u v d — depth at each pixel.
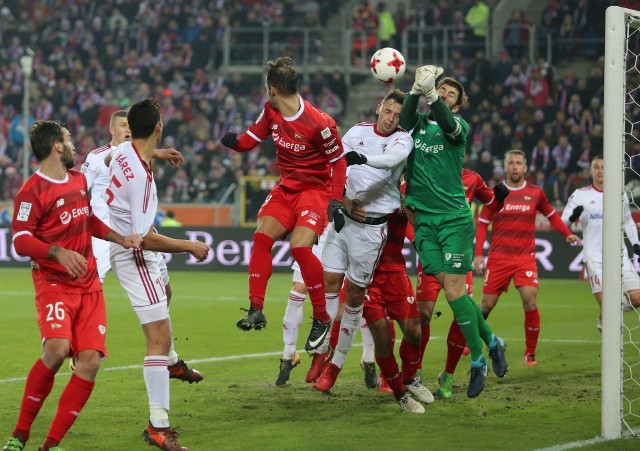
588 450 14.64
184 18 80.19
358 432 16.27
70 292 14.50
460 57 70.12
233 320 33.84
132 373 22.39
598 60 67.94
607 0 69.06
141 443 15.53
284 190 18.50
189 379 19.23
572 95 64.44
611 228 15.55
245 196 60.50
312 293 18.27
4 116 73.25
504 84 67.00
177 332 30.56
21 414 14.34
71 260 13.86
